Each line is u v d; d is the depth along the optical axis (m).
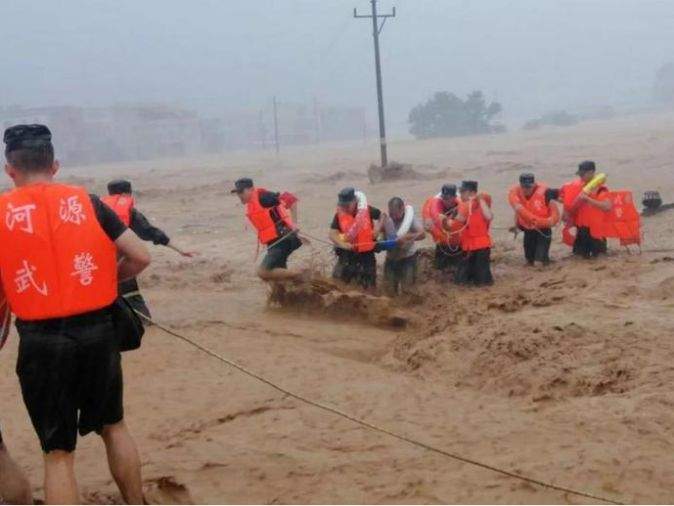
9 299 4.97
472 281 12.88
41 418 5.00
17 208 4.94
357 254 12.40
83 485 6.02
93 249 5.00
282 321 11.16
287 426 6.96
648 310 8.97
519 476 5.50
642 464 5.68
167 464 6.32
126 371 8.76
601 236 13.87
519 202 14.12
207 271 15.68
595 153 38.56
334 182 33.66
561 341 8.21
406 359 9.05
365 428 6.80
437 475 5.80
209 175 45.75
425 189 27.98
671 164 29.39
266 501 5.71
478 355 8.45
